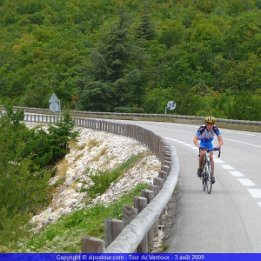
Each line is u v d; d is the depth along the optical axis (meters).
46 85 135.75
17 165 40.38
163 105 90.81
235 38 163.75
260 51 157.88
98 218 22.44
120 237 7.48
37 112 107.50
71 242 18.64
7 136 46.47
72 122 64.31
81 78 124.81
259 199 17.27
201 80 136.75
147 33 187.25
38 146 61.06
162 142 29.19
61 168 57.19
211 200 17.12
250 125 57.62
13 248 21.80
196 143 18.89
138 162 33.88
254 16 198.25
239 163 27.86
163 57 157.88
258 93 127.12
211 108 93.50
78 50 173.88
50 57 166.88
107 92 119.06
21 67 173.88
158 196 11.54
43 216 39.12
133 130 47.88
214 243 11.65
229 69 146.75
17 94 156.12
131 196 23.47
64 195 43.84
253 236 12.27
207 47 158.50
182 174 23.94
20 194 38.06
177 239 12.03
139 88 122.56
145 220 8.93
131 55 125.81
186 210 15.45
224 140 43.88
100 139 56.94
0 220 32.62
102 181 34.53
